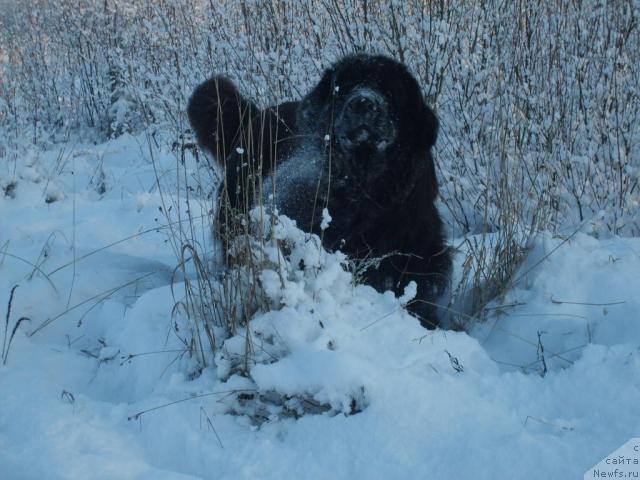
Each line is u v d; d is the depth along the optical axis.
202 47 4.30
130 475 1.90
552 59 3.57
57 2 6.75
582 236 2.84
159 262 3.05
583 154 3.43
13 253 3.04
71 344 2.60
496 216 3.18
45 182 4.06
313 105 2.75
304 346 2.16
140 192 3.94
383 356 2.19
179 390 2.15
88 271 2.87
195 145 3.88
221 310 2.36
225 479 1.93
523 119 3.39
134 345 2.38
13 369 2.34
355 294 2.37
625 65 3.47
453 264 2.85
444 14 3.53
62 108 6.25
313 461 1.95
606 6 3.62
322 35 3.75
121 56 5.18
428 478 1.87
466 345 2.29
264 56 3.77
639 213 3.28
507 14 3.60
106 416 2.14
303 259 2.30
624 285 2.57
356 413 2.05
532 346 2.46
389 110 2.63
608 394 2.05
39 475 1.92
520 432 1.92
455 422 1.99
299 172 2.72
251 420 2.11
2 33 6.96
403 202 2.69
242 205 2.63
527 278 2.70
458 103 3.54
